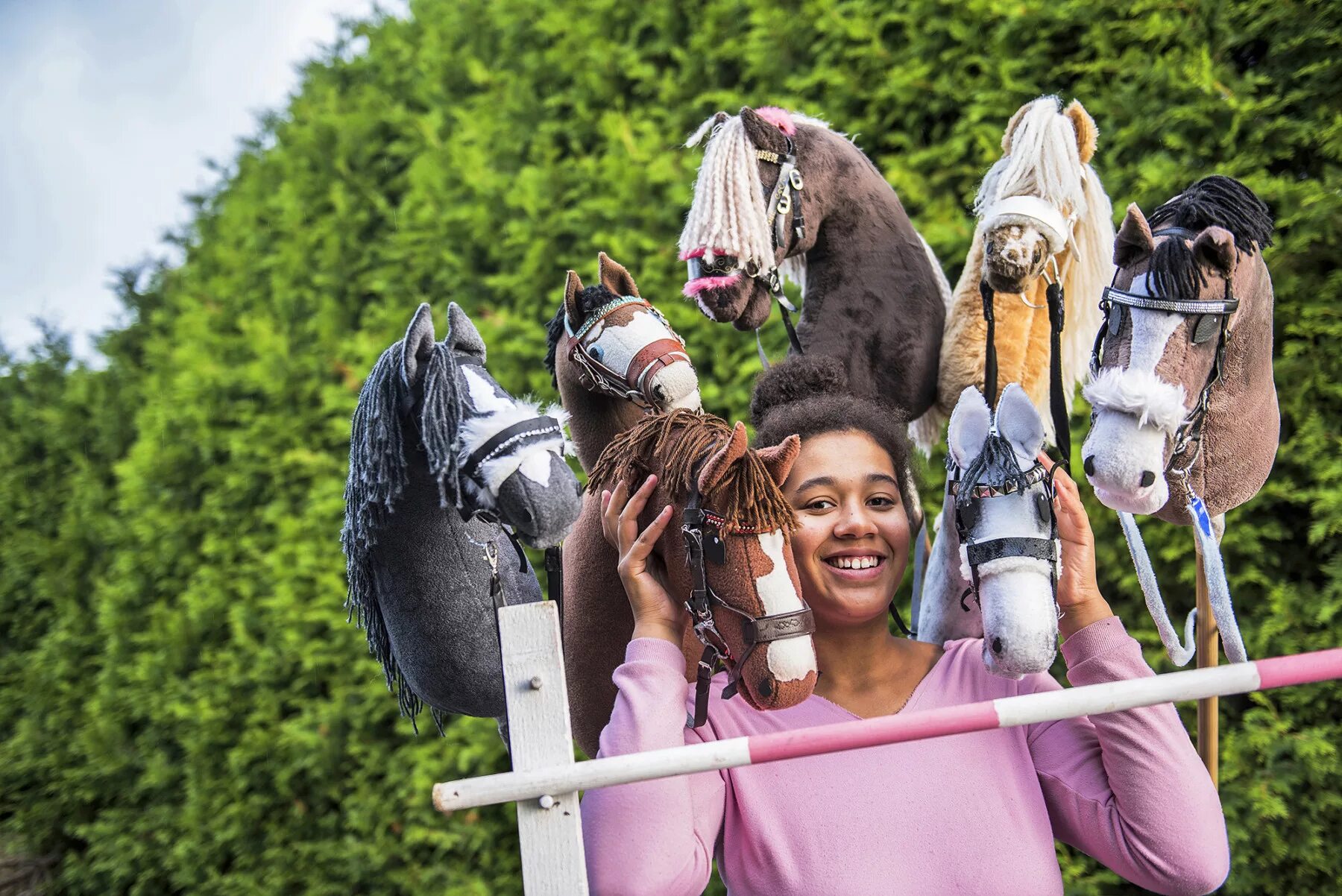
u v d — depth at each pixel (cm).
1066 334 192
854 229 195
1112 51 312
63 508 604
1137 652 145
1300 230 282
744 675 138
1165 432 145
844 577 150
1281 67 296
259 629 457
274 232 524
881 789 144
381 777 416
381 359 167
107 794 513
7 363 667
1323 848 281
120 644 512
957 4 333
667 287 360
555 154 404
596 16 413
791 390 174
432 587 171
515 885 379
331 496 432
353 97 523
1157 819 139
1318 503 280
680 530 147
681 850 139
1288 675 133
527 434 149
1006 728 138
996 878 139
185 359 507
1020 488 139
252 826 443
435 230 434
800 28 362
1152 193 296
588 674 186
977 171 320
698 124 379
